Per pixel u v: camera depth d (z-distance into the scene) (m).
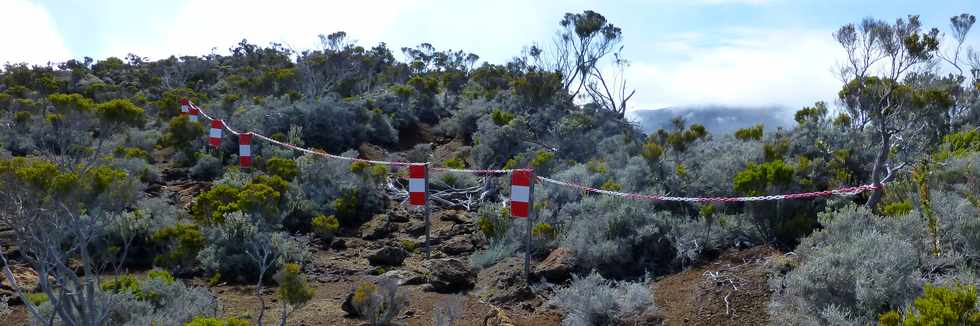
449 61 43.84
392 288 7.60
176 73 38.25
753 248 8.25
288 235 11.12
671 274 8.20
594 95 22.62
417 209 13.78
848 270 6.23
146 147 18.64
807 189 8.91
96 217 6.17
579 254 8.70
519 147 18.06
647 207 9.55
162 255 9.26
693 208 9.83
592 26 23.48
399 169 18.08
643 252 8.73
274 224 11.27
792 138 11.66
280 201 12.19
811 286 6.27
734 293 7.07
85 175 6.04
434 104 26.31
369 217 13.24
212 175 16.08
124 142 18.33
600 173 12.34
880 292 5.80
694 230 8.73
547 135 19.50
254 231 9.97
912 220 6.99
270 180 12.30
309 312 7.85
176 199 13.54
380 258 10.24
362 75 32.62
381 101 25.16
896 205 7.51
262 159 16.22
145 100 27.00
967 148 10.16
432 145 22.33
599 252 8.48
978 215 6.75
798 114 12.94
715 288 7.25
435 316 7.43
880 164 8.27
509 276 8.59
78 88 32.06
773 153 10.34
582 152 17.59
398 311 7.48
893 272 5.99
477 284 8.75
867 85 8.91
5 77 32.38
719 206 9.69
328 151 19.89
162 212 11.24
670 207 9.96
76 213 5.87
